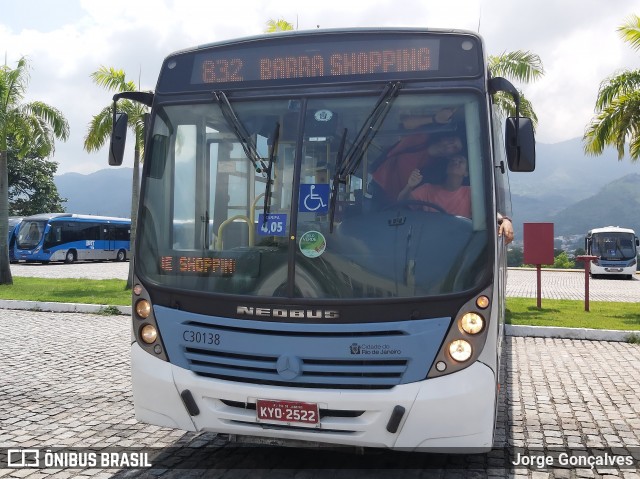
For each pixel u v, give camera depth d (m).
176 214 4.70
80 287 19.03
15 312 13.29
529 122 4.73
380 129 4.44
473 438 3.96
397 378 4.01
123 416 6.02
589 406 6.55
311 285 4.22
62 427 5.68
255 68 4.79
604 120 14.52
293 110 4.60
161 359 4.48
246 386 4.18
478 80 4.44
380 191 4.36
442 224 4.22
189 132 4.80
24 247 37.25
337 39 4.69
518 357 9.12
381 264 4.18
